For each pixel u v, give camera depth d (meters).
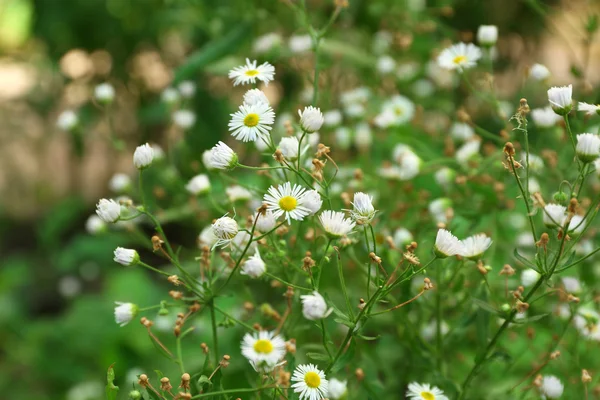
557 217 0.49
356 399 0.54
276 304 0.57
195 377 0.49
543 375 0.56
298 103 0.71
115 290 0.95
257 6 0.76
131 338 0.78
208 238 0.55
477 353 0.51
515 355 0.60
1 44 1.44
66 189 1.51
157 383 0.58
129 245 0.86
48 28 1.15
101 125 1.21
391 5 0.80
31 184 1.52
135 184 1.04
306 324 0.56
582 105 0.49
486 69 0.76
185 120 0.67
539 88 0.67
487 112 0.73
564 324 0.56
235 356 0.58
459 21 0.98
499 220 0.62
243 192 0.57
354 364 0.54
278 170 0.56
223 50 0.71
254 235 0.51
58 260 1.23
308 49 0.66
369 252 0.48
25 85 1.64
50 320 1.16
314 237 0.52
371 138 0.66
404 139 0.65
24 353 1.00
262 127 0.49
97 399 0.79
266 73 0.51
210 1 0.83
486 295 0.52
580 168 0.48
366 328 0.57
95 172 1.48
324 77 0.69
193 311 0.51
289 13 0.79
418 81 0.76
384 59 0.70
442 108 0.73
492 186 0.60
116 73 1.20
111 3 1.15
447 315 0.58
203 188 0.56
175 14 0.89
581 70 0.62
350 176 0.64
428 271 0.55
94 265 1.17
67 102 1.28
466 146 0.61
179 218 0.66
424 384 0.51
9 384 0.96
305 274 0.51
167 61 1.20
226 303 0.66
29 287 1.25
